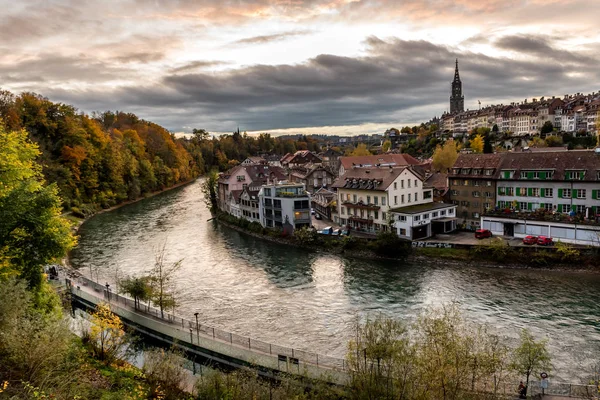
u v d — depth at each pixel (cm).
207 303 4700
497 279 5166
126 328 3947
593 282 4922
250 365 3119
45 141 10162
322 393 2516
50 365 2008
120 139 13825
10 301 2214
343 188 7894
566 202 6253
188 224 9181
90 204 10506
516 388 2781
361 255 6372
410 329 3906
